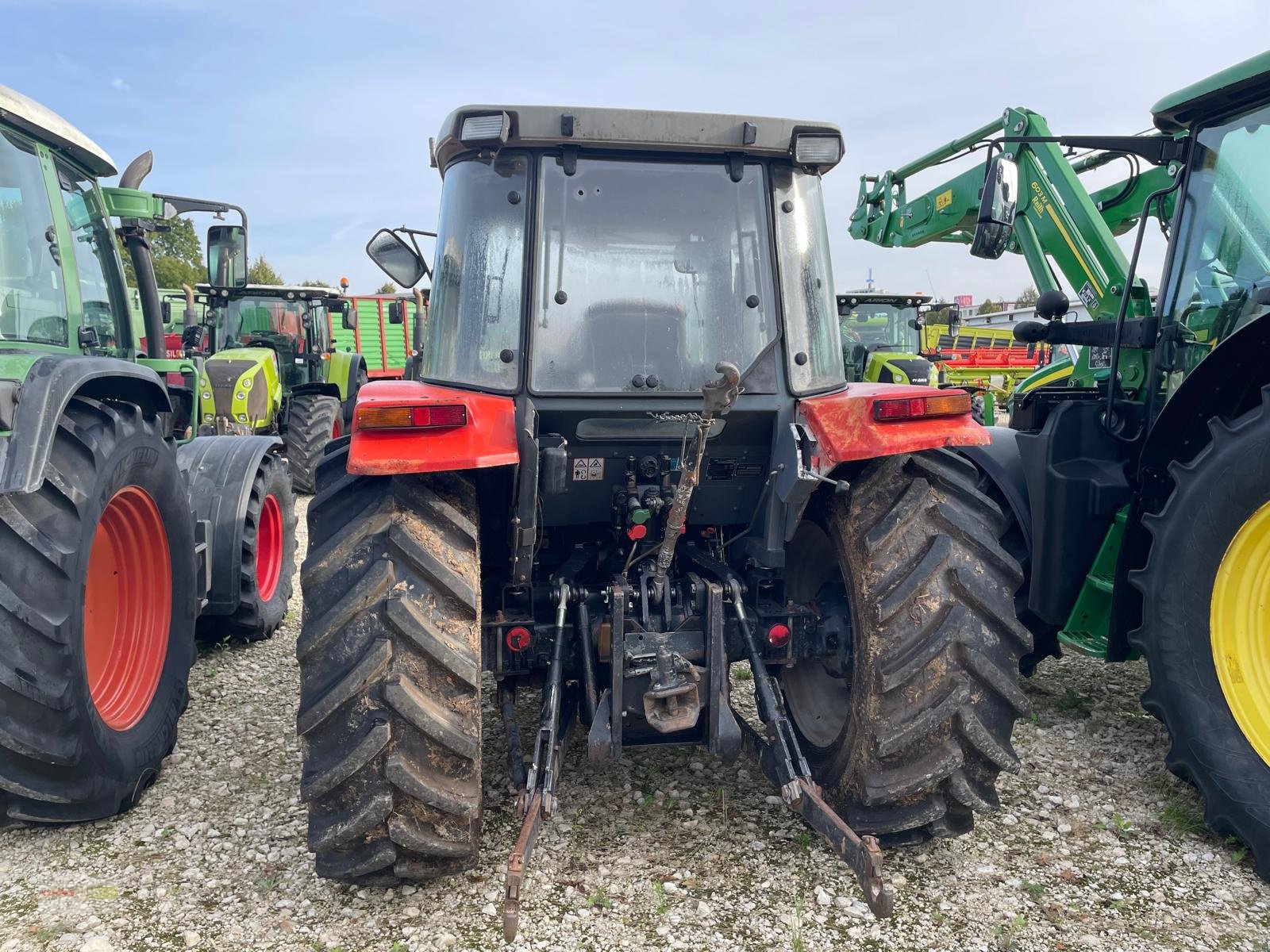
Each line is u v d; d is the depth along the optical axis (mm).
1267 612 2682
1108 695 3916
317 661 2271
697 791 3020
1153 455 3084
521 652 2736
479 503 2797
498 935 2266
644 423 2658
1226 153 3287
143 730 2973
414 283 3393
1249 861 2609
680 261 2668
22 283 2887
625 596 2623
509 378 2568
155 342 4137
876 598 2479
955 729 2422
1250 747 2594
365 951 2205
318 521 2443
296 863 2592
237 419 8859
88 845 2697
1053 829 2785
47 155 3111
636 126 2568
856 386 2980
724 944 2230
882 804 2451
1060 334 4078
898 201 6016
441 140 2691
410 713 2199
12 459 2363
